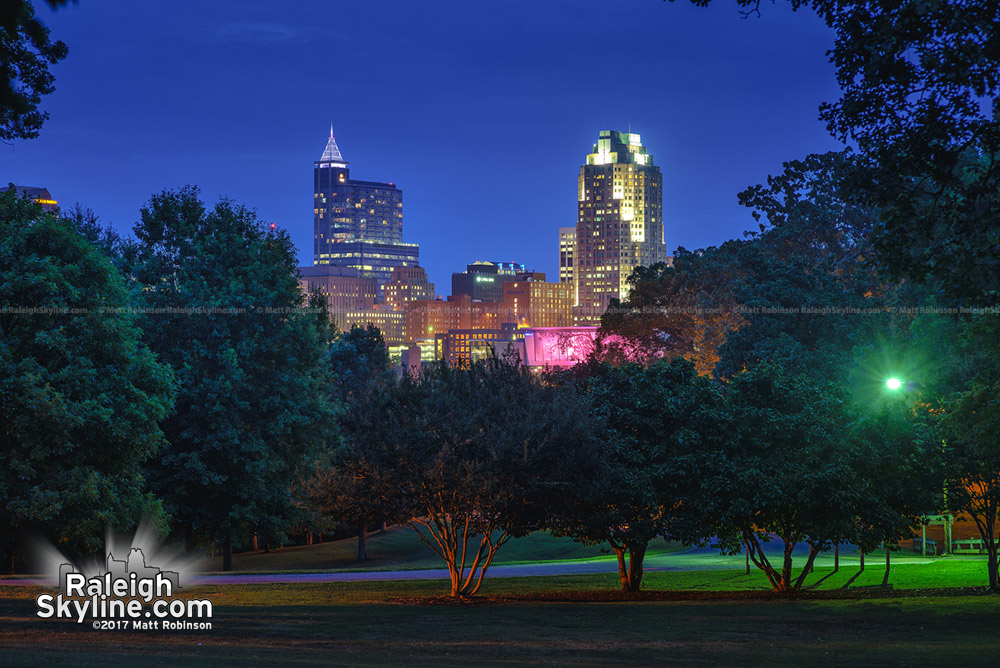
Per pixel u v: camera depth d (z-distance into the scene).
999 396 30.62
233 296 51.19
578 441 29.98
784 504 31.75
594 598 32.53
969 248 21.02
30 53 21.97
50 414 34.50
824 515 31.66
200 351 50.38
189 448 51.44
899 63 19.81
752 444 32.56
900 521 31.61
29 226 38.50
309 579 41.56
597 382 34.81
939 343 44.03
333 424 54.62
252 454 51.97
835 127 21.11
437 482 28.95
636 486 31.17
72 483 37.06
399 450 29.17
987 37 18.45
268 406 52.00
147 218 55.81
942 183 20.73
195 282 51.75
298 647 19.06
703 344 94.69
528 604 29.75
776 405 33.44
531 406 30.28
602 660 18.11
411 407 30.42
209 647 18.50
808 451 31.34
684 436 31.83
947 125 19.83
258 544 79.81
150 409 39.84
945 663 18.06
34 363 35.78
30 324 37.50
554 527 32.28
